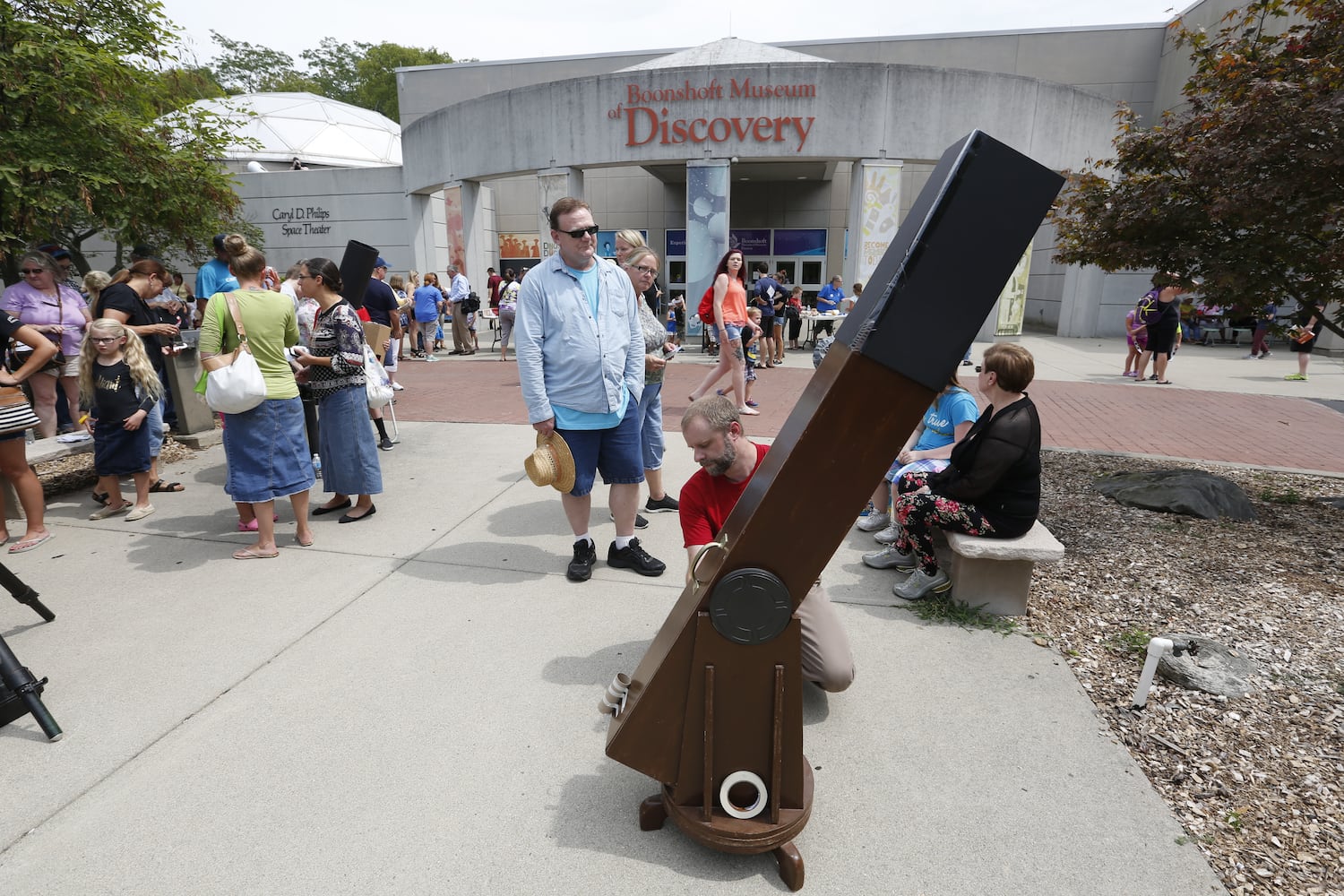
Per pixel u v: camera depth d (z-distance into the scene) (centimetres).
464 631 342
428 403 927
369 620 353
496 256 2433
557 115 1623
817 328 1536
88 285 688
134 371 480
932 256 158
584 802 233
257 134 2622
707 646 190
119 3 842
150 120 890
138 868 207
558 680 301
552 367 371
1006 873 204
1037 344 1731
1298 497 532
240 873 206
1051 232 2144
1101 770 246
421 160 1959
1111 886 200
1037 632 338
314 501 549
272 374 417
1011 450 327
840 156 1530
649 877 204
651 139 1564
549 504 529
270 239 2262
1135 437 737
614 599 376
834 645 266
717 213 1567
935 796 234
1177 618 348
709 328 1476
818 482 176
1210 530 465
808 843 216
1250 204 411
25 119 757
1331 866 205
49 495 557
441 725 272
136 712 280
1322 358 1466
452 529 480
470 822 225
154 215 882
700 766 203
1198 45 507
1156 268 503
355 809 230
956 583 356
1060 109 1603
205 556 433
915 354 163
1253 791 235
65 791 238
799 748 201
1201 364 1358
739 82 1505
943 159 178
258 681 301
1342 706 277
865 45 2172
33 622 351
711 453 244
